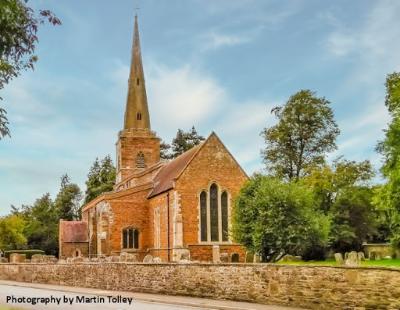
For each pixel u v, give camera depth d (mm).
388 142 49406
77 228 74000
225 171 54031
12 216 90688
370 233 65625
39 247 94875
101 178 113000
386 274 17359
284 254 43312
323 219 44062
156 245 56938
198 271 24641
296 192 42562
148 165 77688
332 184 64750
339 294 18719
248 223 43406
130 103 78875
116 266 30047
